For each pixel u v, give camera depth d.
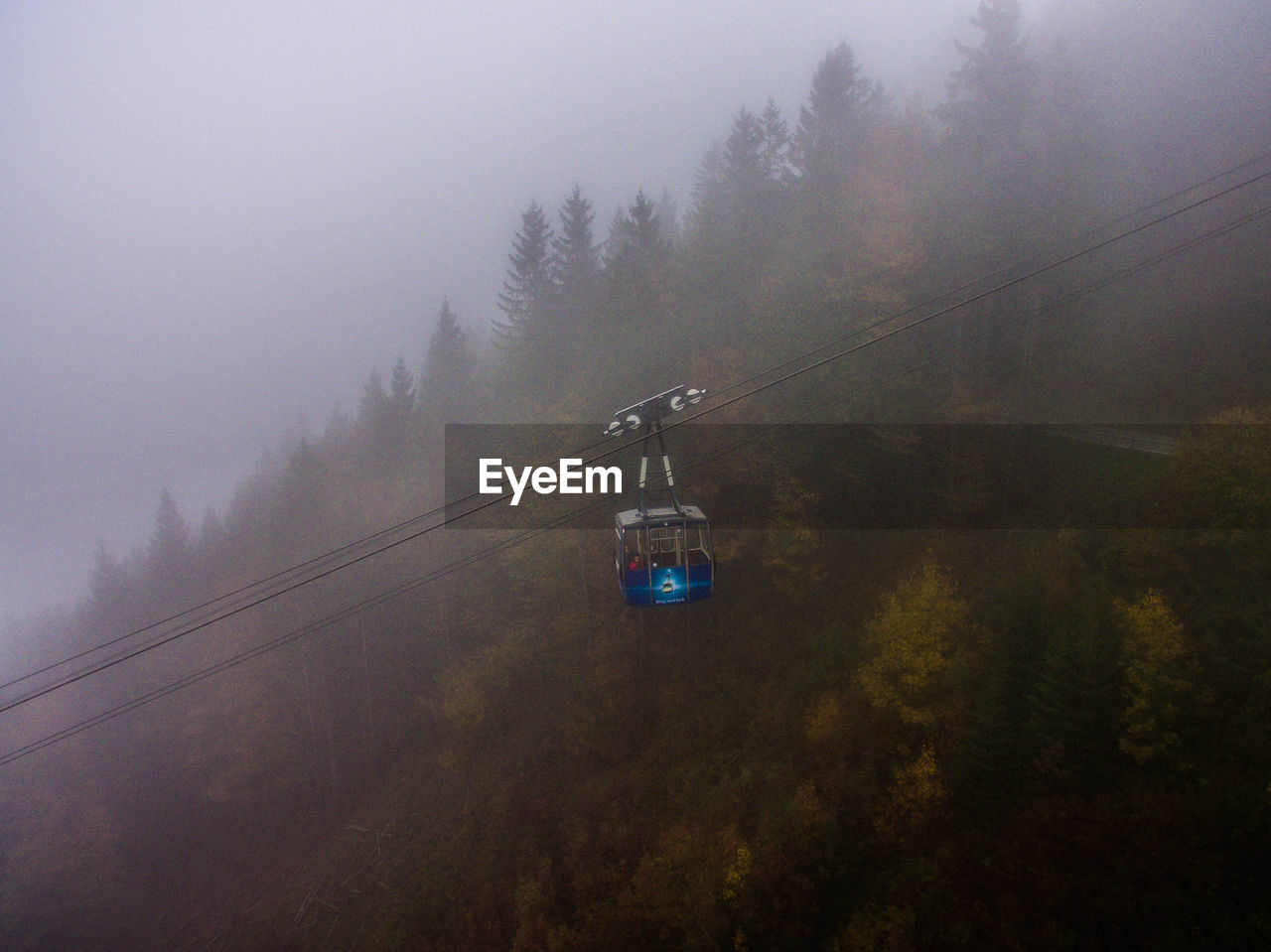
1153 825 15.82
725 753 26.44
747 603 31.42
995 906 17.06
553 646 33.66
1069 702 18.14
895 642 21.72
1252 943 13.66
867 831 20.41
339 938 28.14
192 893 35.53
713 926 20.17
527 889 24.64
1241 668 17.20
